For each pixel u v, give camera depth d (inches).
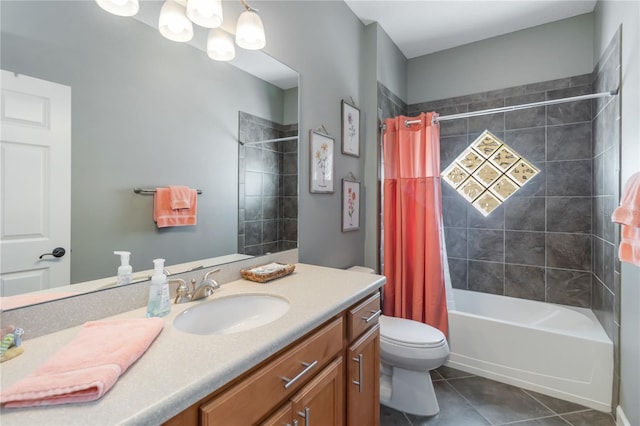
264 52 62.1
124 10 40.1
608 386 71.1
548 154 100.4
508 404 74.1
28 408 21.6
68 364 25.3
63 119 35.6
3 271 31.4
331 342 42.8
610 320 74.5
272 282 54.1
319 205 78.7
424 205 92.0
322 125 79.0
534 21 99.0
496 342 84.4
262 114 62.5
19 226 32.4
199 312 43.2
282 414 33.6
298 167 71.6
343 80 87.5
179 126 48.3
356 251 95.0
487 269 111.0
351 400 48.1
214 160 53.8
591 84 94.1
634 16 60.8
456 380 84.2
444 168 118.3
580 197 96.0
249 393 30.0
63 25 35.4
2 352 27.7
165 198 46.6
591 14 93.9
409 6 90.1
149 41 44.2
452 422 68.1
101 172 39.2
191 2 43.7
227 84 55.6
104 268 39.3
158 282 39.1
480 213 111.8
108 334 31.2
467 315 88.5
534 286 103.3
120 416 20.6
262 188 63.1
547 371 77.9
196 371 26.0
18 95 32.2
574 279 97.3
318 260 78.5
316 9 76.5
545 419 68.9
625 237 52.8
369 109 97.4
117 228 40.8
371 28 97.7
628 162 64.4
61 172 35.5
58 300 34.7
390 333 73.5
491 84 109.1
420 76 121.8
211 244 53.5
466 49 113.2
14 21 31.9
